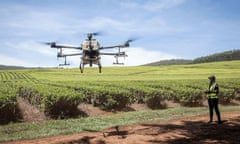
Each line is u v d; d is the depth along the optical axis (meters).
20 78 66.00
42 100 18.88
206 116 17.22
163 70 93.38
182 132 12.40
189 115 17.73
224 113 18.48
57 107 18.72
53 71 94.19
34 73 84.88
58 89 22.11
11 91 19.75
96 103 22.95
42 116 18.34
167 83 35.94
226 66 111.31
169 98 27.59
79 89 26.58
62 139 11.34
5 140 11.25
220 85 34.97
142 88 26.42
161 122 15.15
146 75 74.06
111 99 22.16
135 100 24.92
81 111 20.41
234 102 31.33
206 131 12.59
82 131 12.99
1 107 16.45
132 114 18.61
